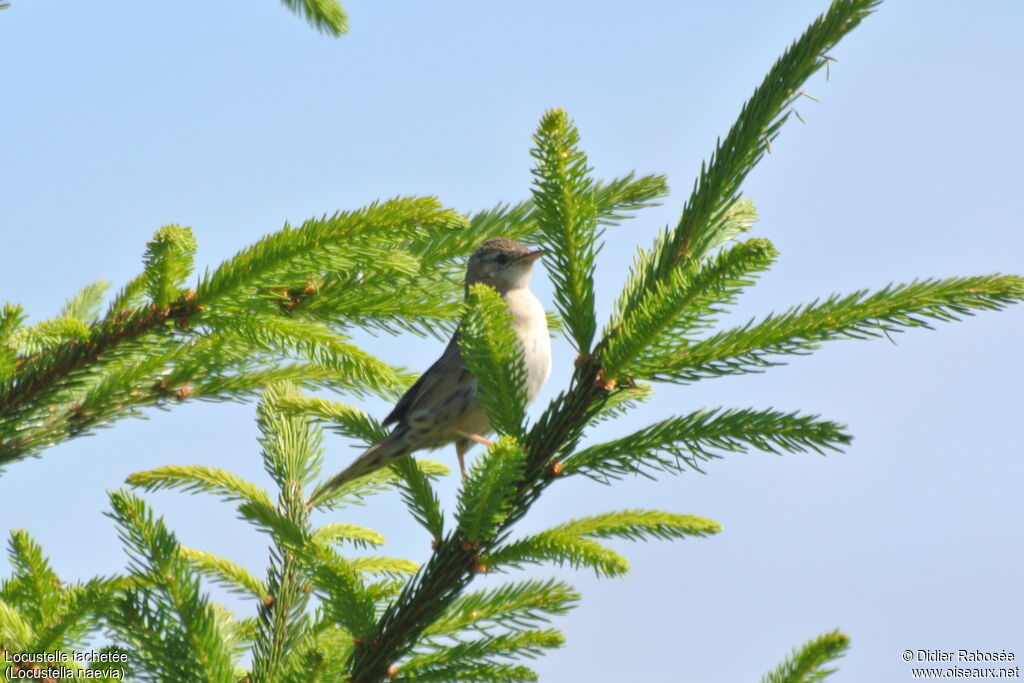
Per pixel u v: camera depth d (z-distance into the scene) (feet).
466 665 20.99
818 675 19.10
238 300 22.48
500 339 20.40
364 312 26.55
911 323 18.67
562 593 22.34
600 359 20.72
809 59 21.35
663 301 19.29
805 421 19.57
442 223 22.11
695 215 22.18
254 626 24.84
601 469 20.80
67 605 20.11
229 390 26.40
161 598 19.97
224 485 26.35
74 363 22.63
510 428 20.80
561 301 21.06
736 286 18.83
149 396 25.54
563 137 20.84
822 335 19.02
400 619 20.44
